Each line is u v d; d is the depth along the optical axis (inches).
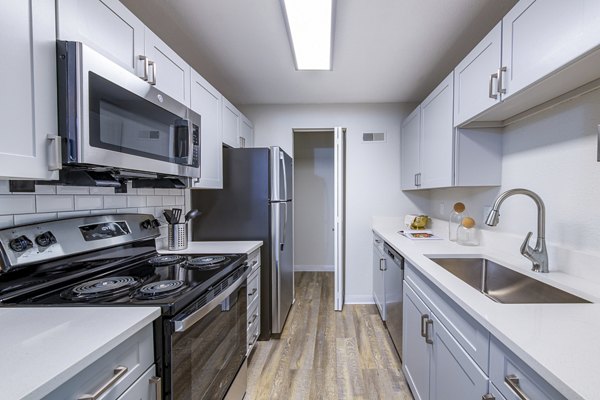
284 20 66.1
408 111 128.0
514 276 57.0
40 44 34.4
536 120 60.0
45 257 45.3
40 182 44.0
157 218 79.4
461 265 69.7
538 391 26.6
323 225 185.0
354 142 129.6
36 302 40.2
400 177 128.0
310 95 118.8
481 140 72.4
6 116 30.8
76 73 36.5
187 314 40.3
